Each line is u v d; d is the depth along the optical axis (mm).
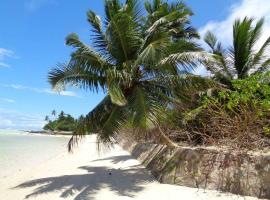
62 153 30422
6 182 14547
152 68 13789
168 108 14289
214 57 12758
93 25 14539
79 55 13109
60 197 10992
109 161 20953
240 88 12828
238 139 10820
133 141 27344
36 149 38438
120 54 14258
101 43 14367
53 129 129625
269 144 11141
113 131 13438
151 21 15047
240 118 11109
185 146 14414
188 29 18594
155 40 13867
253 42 18250
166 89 14266
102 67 13570
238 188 9867
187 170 11797
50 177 15148
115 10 14406
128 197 10672
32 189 12562
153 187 11906
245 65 18266
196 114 14711
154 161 15867
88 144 41969
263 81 12414
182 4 16344
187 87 13734
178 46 13789
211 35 19438
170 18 13812
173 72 13508
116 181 13453
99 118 14047
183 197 10141
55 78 13062
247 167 9906
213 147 11945
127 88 13938
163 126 15945
